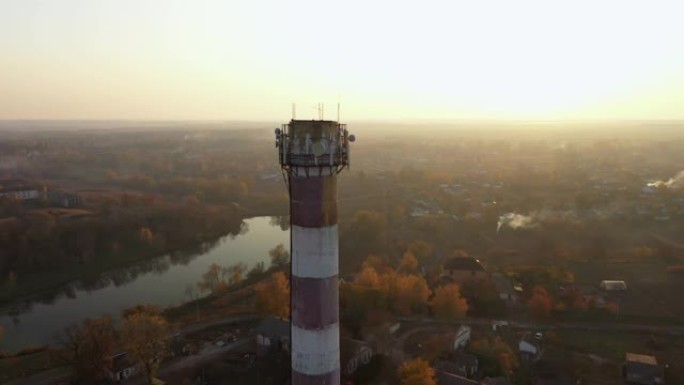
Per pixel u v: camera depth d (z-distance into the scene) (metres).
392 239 186.88
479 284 135.38
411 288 126.50
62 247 178.38
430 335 114.25
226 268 164.75
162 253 189.62
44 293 151.88
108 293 150.50
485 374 97.25
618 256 168.12
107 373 97.31
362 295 119.75
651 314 125.06
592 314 123.44
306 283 45.62
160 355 97.81
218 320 125.56
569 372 98.88
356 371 97.25
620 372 98.62
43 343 116.75
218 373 98.31
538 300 123.81
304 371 46.31
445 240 190.75
